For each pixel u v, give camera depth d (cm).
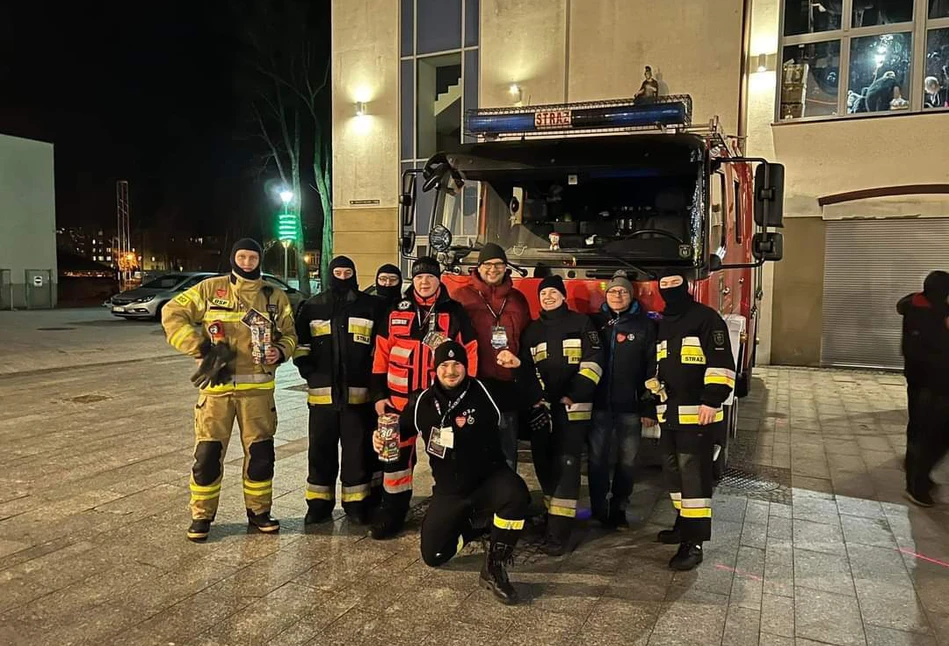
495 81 1439
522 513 378
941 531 477
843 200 1173
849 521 494
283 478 580
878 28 1158
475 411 386
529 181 562
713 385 401
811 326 1219
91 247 5612
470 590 383
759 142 1220
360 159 1645
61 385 1012
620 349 455
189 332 423
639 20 1291
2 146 2667
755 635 338
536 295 515
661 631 341
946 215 1112
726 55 1227
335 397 460
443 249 575
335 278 470
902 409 880
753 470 619
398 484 448
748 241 791
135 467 600
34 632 335
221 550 432
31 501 514
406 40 1574
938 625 349
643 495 551
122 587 382
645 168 525
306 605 364
